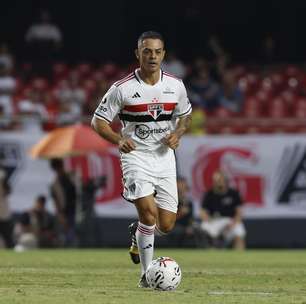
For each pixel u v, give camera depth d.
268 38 111.94
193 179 75.44
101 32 118.06
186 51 116.38
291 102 96.19
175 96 35.34
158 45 34.69
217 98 96.00
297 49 119.25
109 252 64.88
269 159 75.56
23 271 43.00
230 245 72.62
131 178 34.81
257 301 29.92
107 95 35.28
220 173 72.38
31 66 105.44
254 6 119.62
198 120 79.88
